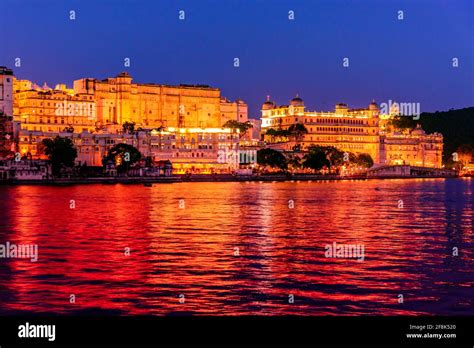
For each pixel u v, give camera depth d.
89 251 65.50
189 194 169.88
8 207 121.69
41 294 46.53
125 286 48.91
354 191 193.62
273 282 50.34
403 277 52.31
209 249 67.00
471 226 91.12
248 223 94.00
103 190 189.75
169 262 58.78
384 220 99.75
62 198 149.25
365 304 44.00
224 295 46.34
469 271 54.81
